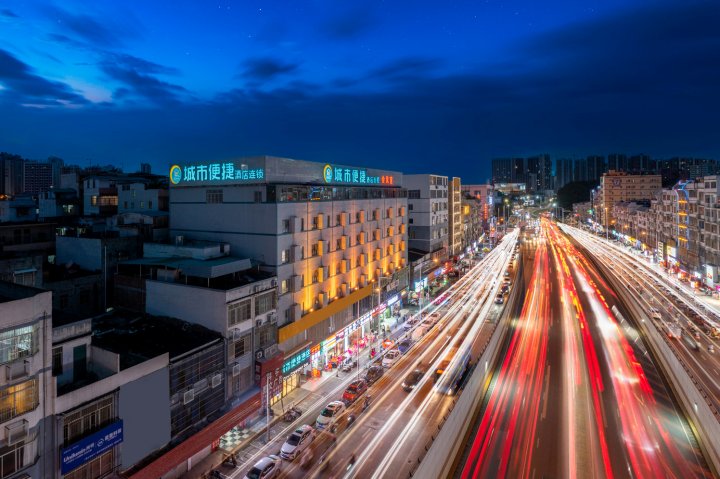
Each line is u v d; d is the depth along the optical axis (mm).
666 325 59625
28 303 20859
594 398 42219
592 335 59750
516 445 34969
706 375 43969
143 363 26281
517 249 141000
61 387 23984
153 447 26938
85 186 69500
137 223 49688
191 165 45938
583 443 34969
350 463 30125
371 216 59250
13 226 48781
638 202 154125
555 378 46688
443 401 38844
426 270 81125
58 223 57000
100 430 23734
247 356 36125
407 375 44844
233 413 32969
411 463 29766
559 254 130500
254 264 40312
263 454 32250
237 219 42719
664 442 35094
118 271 41719
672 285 87438
